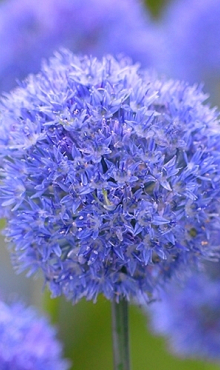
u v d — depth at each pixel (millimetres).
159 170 194
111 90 197
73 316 305
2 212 207
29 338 230
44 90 203
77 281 201
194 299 271
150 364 320
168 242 198
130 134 193
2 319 229
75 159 192
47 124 195
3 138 204
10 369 222
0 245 316
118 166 193
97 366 307
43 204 194
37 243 198
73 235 195
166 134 197
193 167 197
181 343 279
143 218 192
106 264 198
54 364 230
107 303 310
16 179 198
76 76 202
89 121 193
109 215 191
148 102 198
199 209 198
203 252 204
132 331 326
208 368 309
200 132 204
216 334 273
